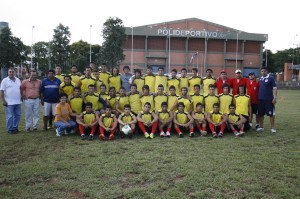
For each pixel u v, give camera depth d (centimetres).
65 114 789
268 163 519
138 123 786
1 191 397
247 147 643
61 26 3941
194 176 449
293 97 2444
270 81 836
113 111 823
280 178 448
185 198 376
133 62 5209
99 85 868
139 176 451
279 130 877
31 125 905
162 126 791
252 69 5506
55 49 3925
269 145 665
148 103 796
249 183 425
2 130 845
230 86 912
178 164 509
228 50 5453
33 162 523
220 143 682
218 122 802
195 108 847
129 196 380
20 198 377
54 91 840
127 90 916
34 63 5356
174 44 5303
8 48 3612
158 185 417
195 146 649
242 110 838
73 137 753
